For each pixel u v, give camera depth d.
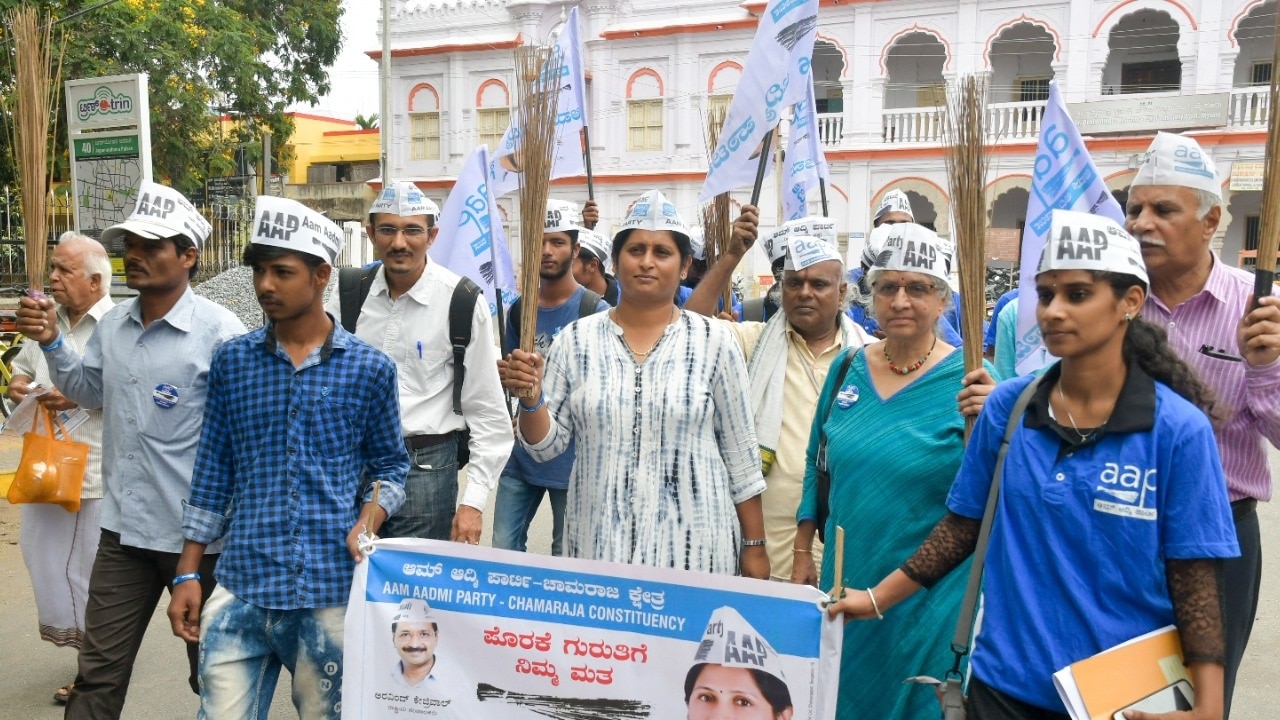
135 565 3.93
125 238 3.89
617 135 29.72
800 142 7.02
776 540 4.23
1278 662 5.58
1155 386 2.47
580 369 3.57
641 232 3.51
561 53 4.15
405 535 4.43
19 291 13.84
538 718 3.14
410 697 3.16
